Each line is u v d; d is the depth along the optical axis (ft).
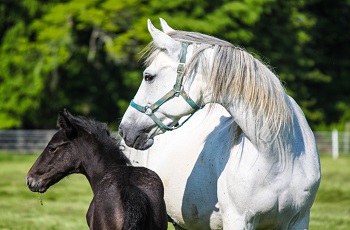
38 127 153.58
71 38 139.44
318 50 168.86
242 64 26.86
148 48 28.14
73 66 146.10
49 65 139.23
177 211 30.96
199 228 30.42
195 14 125.59
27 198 69.10
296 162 27.55
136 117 27.68
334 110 164.76
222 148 28.76
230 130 28.66
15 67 146.51
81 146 31.83
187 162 30.35
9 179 86.28
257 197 27.02
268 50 139.74
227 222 27.76
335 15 168.25
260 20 135.74
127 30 132.16
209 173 29.09
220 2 127.75
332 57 169.58
